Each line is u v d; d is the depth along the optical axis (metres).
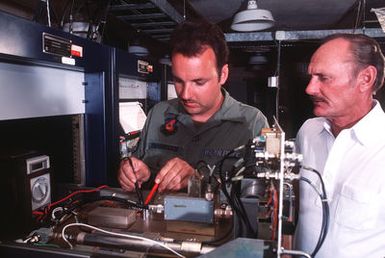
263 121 1.26
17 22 0.86
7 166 0.85
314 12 2.69
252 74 3.62
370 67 0.98
